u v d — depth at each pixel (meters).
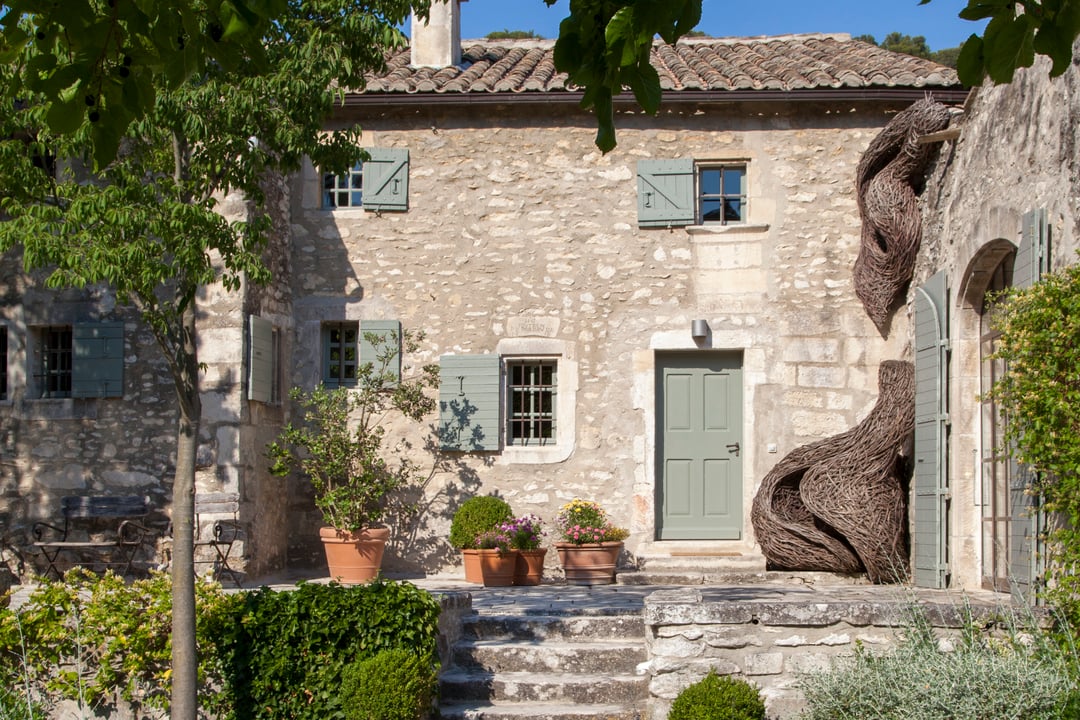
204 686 6.93
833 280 11.48
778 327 11.49
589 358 11.66
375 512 11.18
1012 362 7.66
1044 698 5.72
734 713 6.29
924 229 10.75
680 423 11.74
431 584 10.81
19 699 6.82
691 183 11.67
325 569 11.67
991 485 9.34
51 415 11.16
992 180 8.97
